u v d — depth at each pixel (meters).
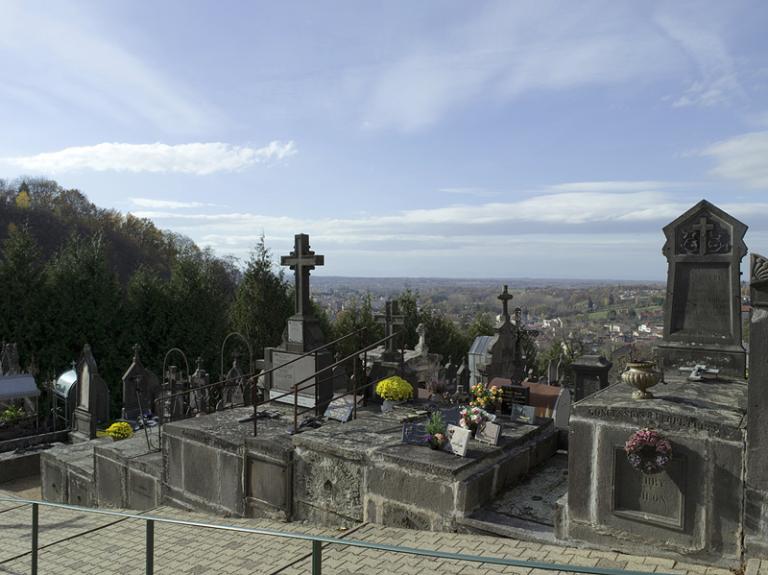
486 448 7.38
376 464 7.13
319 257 10.56
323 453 7.60
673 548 5.37
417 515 6.79
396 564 5.82
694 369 7.46
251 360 13.12
